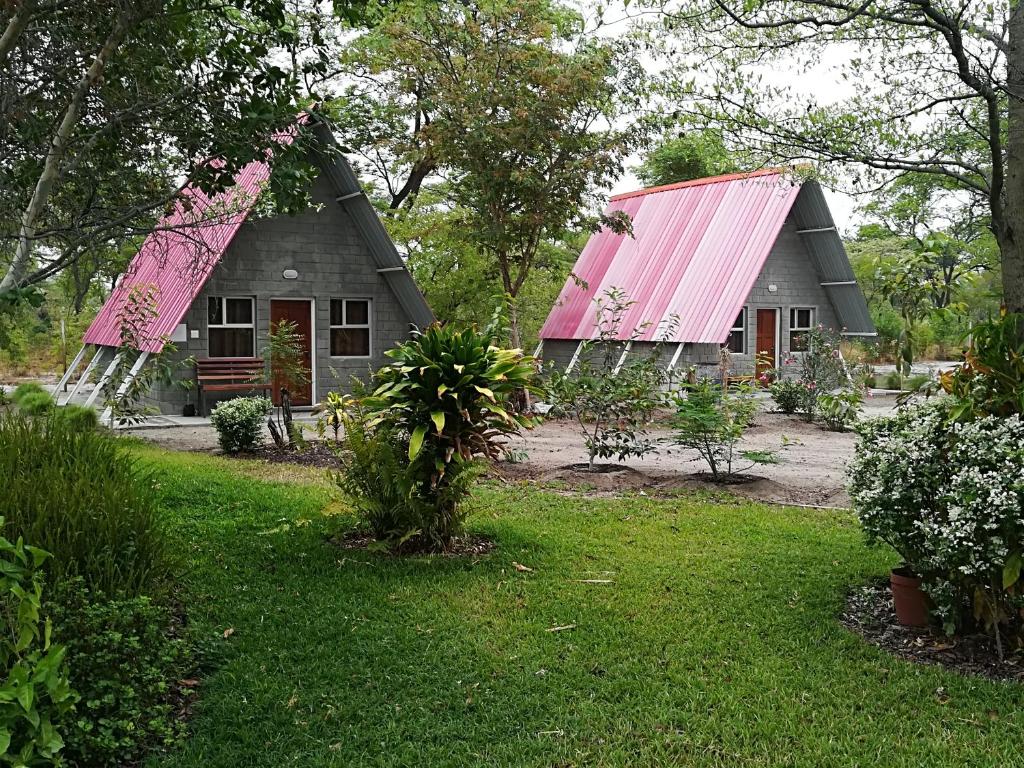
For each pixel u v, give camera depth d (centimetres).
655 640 519
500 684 461
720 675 472
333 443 819
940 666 475
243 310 1933
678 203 2544
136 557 498
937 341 2638
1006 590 479
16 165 629
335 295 2022
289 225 1961
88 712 371
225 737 408
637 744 402
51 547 449
